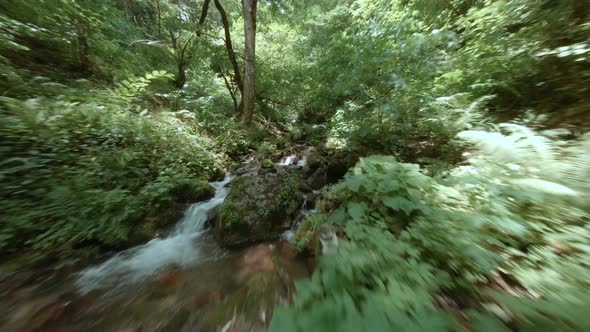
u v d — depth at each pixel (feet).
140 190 12.52
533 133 8.48
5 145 10.01
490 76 13.15
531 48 11.66
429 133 14.73
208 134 25.54
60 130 11.91
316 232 9.21
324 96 25.46
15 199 8.99
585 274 4.18
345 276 4.31
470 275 4.68
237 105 35.94
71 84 17.46
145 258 10.12
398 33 14.66
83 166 11.59
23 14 16.63
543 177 6.82
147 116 18.12
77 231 9.30
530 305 3.47
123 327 6.48
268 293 6.95
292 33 43.98
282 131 36.52
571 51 9.07
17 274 7.71
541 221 5.68
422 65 13.91
